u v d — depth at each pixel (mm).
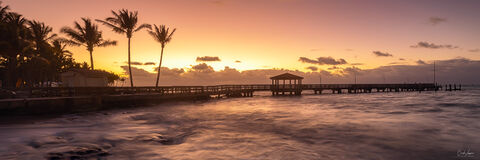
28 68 34312
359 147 8109
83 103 16812
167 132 10445
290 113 17641
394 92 57531
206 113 17656
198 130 11062
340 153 7398
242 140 8992
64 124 11922
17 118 13461
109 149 7367
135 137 8945
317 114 16984
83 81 24109
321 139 9242
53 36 33625
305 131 10836
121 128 11211
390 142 8805
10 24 26375
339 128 11594
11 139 7953
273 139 9211
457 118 14758
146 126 11984
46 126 11086
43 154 6402
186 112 18188
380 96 40594
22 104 13930
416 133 10430
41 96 17031
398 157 7117
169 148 7707
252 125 12484
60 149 6766
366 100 31000
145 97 21562
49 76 40000
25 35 28359
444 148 8094
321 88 48281
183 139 9133
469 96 39312
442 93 51562
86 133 9570
